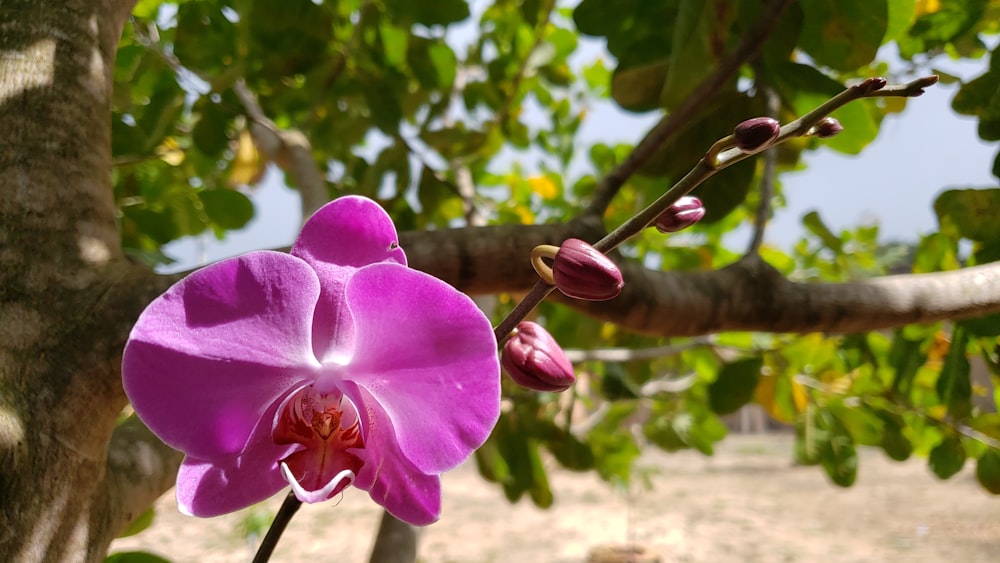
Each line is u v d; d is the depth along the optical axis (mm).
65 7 297
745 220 991
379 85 625
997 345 482
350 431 192
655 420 1124
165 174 625
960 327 468
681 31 380
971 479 3066
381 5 578
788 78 427
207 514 179
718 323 370
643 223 208
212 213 603
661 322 359
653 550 1983
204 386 174
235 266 167
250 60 552
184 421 175
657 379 1195
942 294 384
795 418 814
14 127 274
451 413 177
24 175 271
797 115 456
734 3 372
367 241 186
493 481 850
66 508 252
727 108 419
